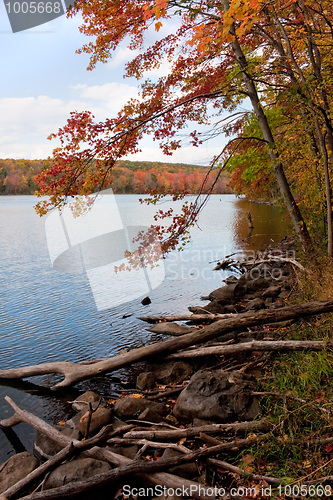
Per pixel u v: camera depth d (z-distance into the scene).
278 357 5.16
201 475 3.37
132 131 6.76
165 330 7.93
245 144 9.52
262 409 4.17
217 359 5.88
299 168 8.77
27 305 10.78
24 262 17.73
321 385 4.05
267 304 8.59
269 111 8.71
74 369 6.06
